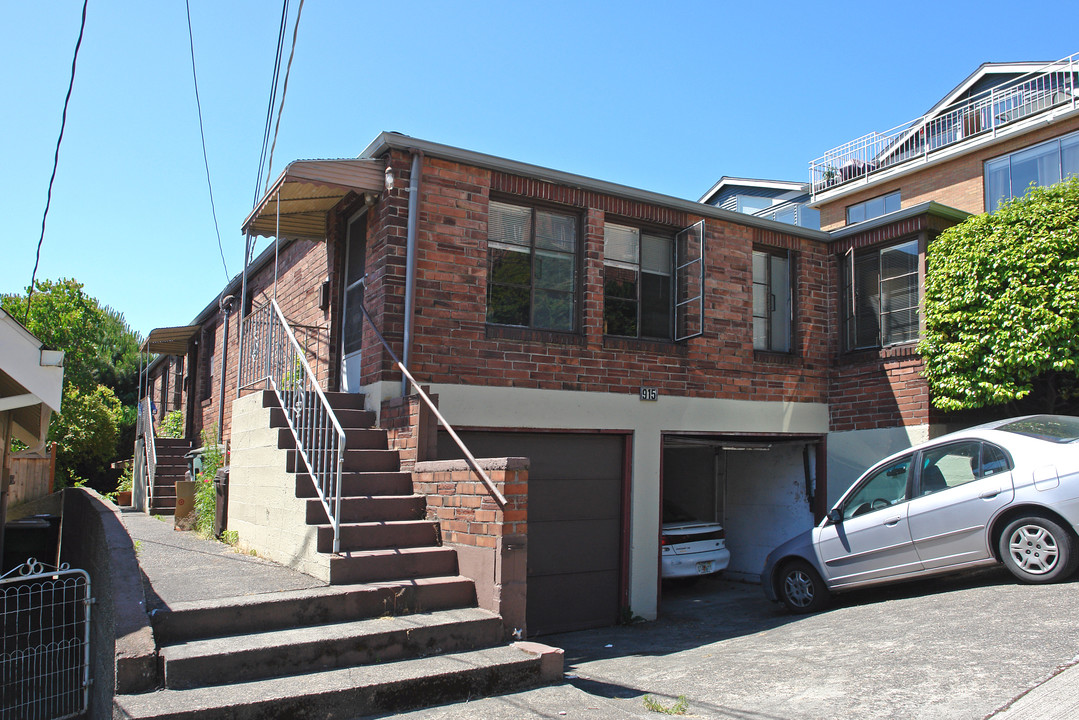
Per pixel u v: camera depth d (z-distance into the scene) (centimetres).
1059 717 394
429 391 826
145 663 439
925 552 716
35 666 568
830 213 2159
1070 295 856
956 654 514
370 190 838
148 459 1444
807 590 821
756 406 1074
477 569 600
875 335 1109
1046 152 1645
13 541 1205
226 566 675
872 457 1075
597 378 943
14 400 615
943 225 1063
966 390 935
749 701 492
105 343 3297
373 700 455
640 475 965
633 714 469
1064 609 564
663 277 1048
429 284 841
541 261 942
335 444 741
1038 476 648
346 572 588
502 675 505
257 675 466
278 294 1291
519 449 893
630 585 941
